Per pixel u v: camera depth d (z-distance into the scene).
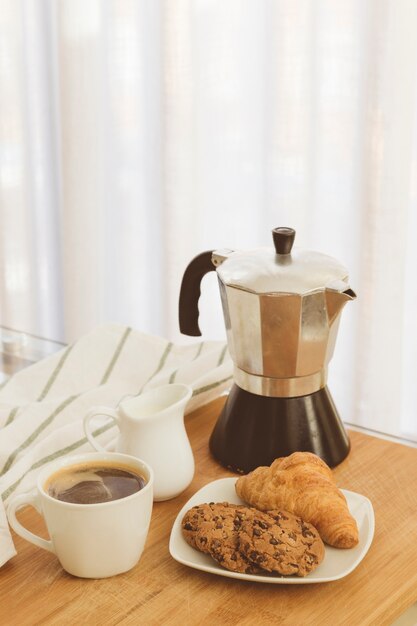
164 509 0.83
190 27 1.61
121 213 1.88
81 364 1.10
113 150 1.85
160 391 0.85
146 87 1.78
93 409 0.82
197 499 0.81
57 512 0.69
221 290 0.86
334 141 1.51
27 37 1.94
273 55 1.51
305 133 1.53
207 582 0.71
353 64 1.46
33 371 1.09
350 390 1.59
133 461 0.76
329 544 0.74
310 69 1.50
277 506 0.77
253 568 0.70
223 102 1.65
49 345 1.25
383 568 0.73
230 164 1.68
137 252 1.90
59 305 2.13
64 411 0.98
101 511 0.69
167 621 0.67
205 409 1.03
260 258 0.85
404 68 1.38
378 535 0.78
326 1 1.45
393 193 1.44
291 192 1.56
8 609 0.69
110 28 1.75
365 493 0.85
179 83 1.64
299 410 0.86
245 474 0.88
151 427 0.81
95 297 1.96
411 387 1.58
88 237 1.91
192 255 1.75
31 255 2.10
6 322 2.14
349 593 0.70
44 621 0.67
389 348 1.52
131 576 0.73
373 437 0.96
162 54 1.64
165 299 1.79
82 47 1.80
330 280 0.81
